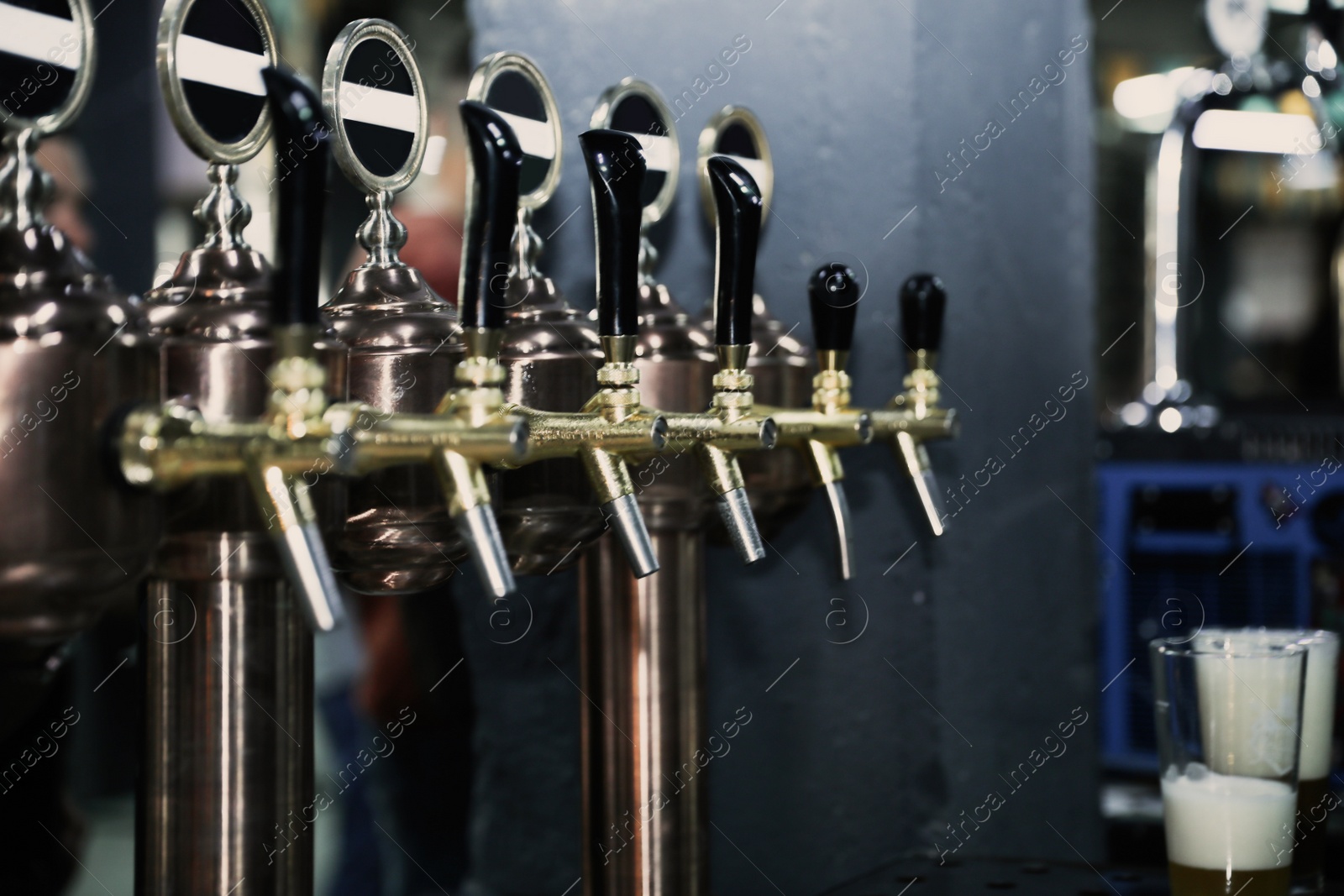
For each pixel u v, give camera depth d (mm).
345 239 1521
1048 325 1102
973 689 1082
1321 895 899
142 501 518
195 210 622
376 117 720
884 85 1066
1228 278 1916
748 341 734
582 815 892
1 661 622
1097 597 1120
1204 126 1804
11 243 504
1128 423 1691
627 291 670
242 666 594
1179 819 853
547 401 726
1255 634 936
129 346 509
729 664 1104
